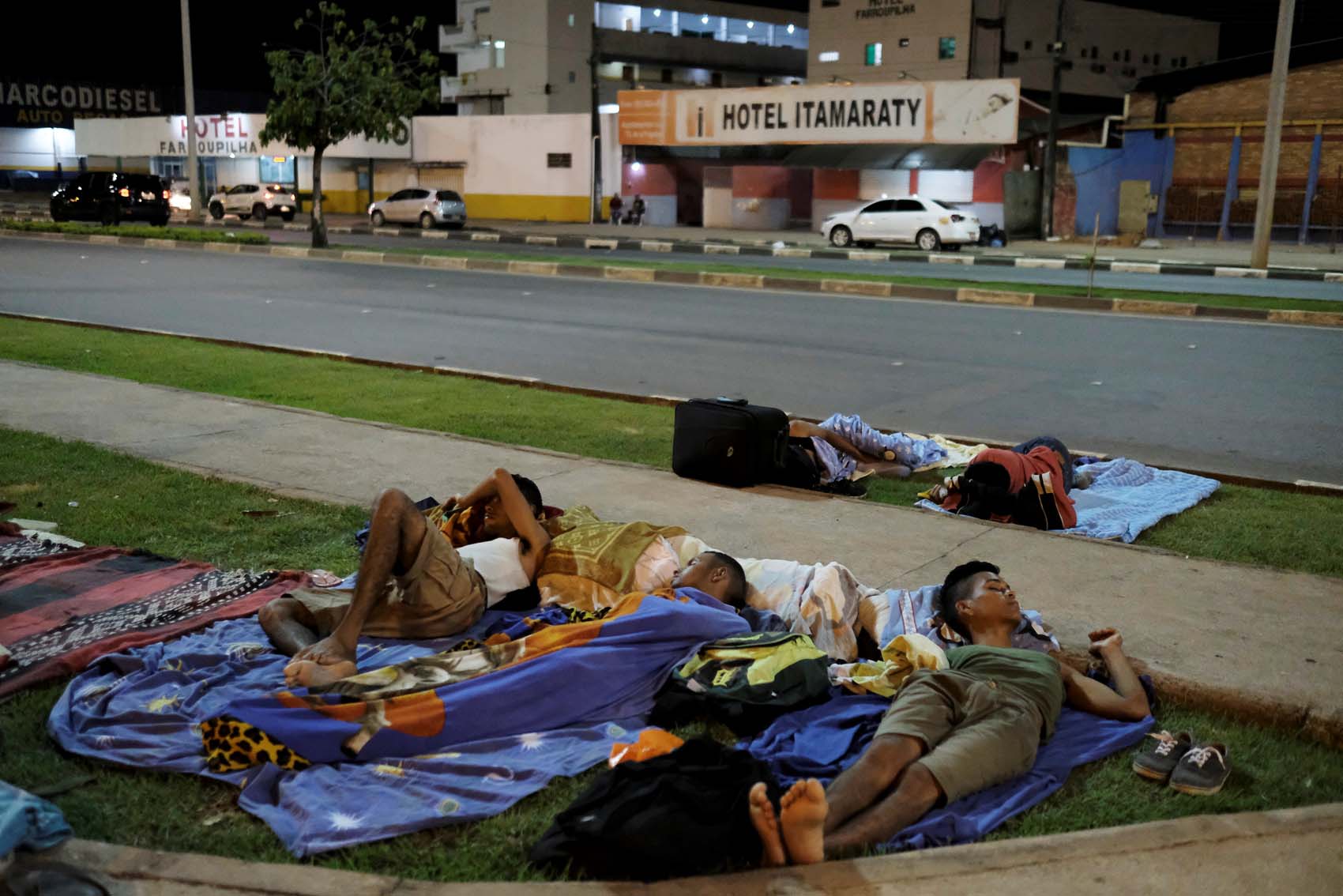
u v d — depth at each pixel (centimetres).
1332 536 632
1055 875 298
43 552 539
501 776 349
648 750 339
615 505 650
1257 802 353
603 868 298
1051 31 5319
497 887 282
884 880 291
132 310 1597
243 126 4834
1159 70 6038
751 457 694
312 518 612
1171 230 3884
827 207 4059
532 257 2491
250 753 350
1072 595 516
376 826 318
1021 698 372
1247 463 826
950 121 3528
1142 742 394
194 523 600
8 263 2256
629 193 4394
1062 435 905
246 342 1293
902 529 618
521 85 5750
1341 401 1043
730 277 2052
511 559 483
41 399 920
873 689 409
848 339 1402
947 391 1082
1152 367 1212
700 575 470
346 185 4925
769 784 307
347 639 408
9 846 284
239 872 289
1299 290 2030
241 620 462
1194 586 529
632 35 5844
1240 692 414
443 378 1104
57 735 365
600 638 414
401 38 2953
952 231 3048
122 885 284
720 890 284
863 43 5147
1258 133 3647
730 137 3966
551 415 930
